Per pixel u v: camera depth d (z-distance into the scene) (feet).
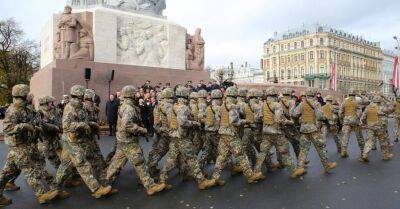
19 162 21.56
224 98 29.25
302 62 297.53
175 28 71.41
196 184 26.55
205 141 29.86
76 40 61.00
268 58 328.08
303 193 23.66
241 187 25.52
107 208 21.09
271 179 27.84
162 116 27.55
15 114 21.40
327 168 29.81
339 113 38.93
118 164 23.84
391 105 42.68
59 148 28.60
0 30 151.94
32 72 156.87
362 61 323.98
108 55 63.05
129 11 67.72
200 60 74.74
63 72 58.34
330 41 290.76
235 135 25.99
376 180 27.02
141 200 22.62
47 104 28.37
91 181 22.95
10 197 23.75
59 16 63.05
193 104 31.94
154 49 68.74
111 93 62.44
